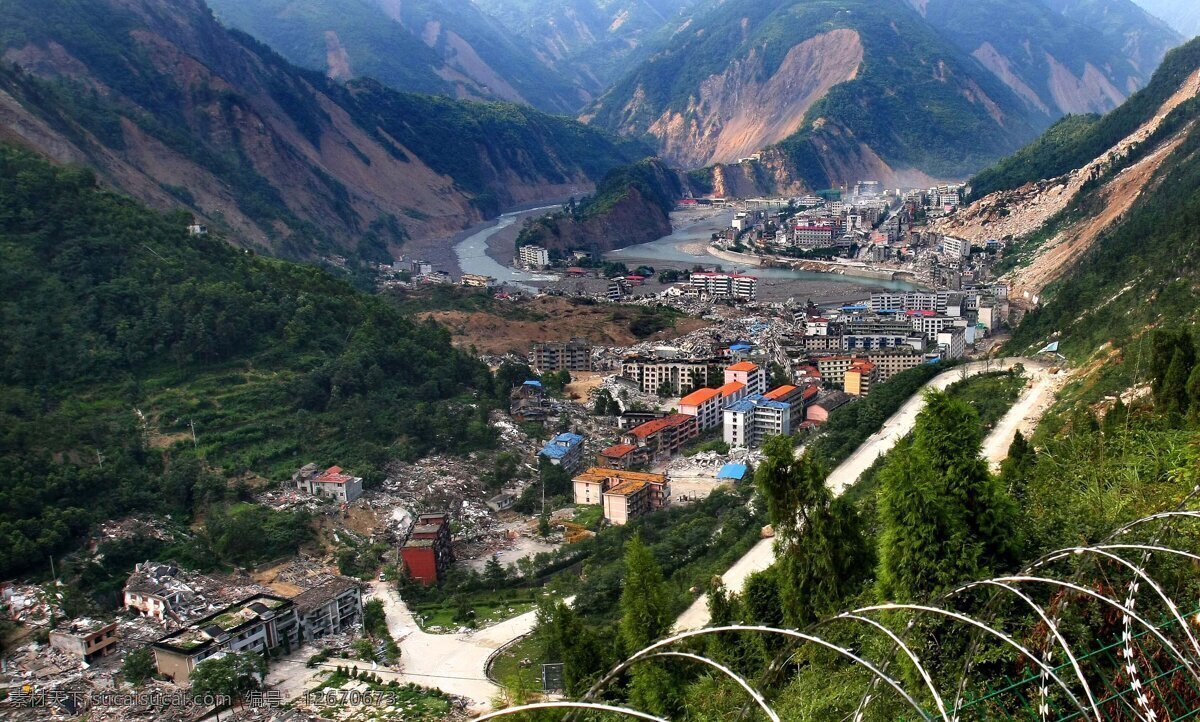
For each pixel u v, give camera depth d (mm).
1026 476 77750
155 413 154250
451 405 185500
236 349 175750
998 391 173000
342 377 174500
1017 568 46094
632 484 149500
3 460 127750
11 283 160500
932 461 47812
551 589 123125
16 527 120438
